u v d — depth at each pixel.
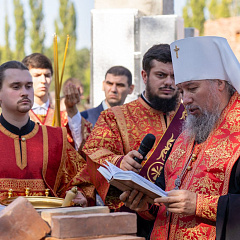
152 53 3.80
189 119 3.12
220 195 2.88
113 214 2.47
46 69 4.93
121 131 3.87
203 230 2.91
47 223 2.48
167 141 3.80
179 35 6.00
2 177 3.42
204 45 3.07
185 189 3.01
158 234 3.14
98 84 6.12
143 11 6.21
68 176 3.81
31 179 3.49
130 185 2.92
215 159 2.95
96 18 6.02
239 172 2.87
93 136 3.88
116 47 6.00
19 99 3.46
